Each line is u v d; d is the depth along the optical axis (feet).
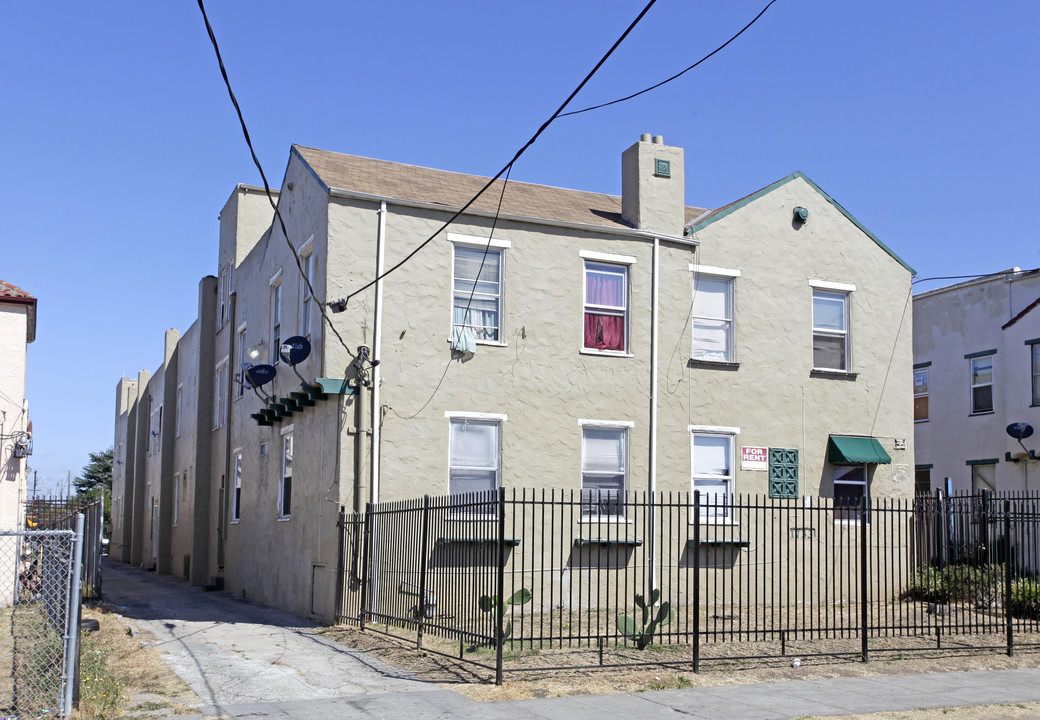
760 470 62.85
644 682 35.32
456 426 55.67
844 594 63.67
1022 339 82.99
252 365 63.82
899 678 38.27
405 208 55.77
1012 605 52.16
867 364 67.26
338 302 52.60
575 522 57.31
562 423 57.93
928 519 54.49
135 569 121.39
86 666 33.30
